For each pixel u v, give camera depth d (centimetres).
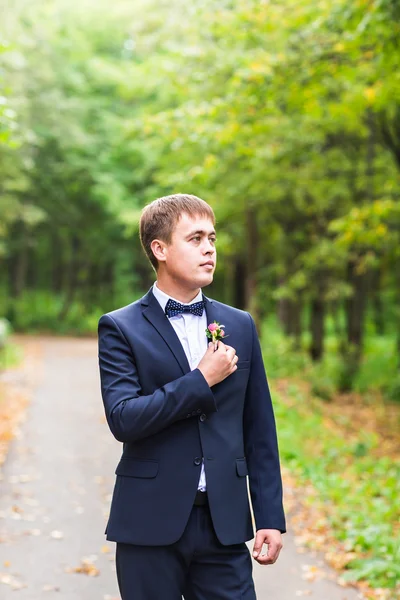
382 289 2688
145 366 248
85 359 2136
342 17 742
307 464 897
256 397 264
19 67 1463
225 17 1077
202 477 248
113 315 255
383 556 527
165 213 255
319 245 1639
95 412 1214
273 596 468
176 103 1627
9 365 1852
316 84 854
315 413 1317
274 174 1469
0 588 473
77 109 2394
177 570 246
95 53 2827
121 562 249
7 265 3794
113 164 2733
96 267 3919
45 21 1988
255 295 1845
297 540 586
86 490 728
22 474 781
